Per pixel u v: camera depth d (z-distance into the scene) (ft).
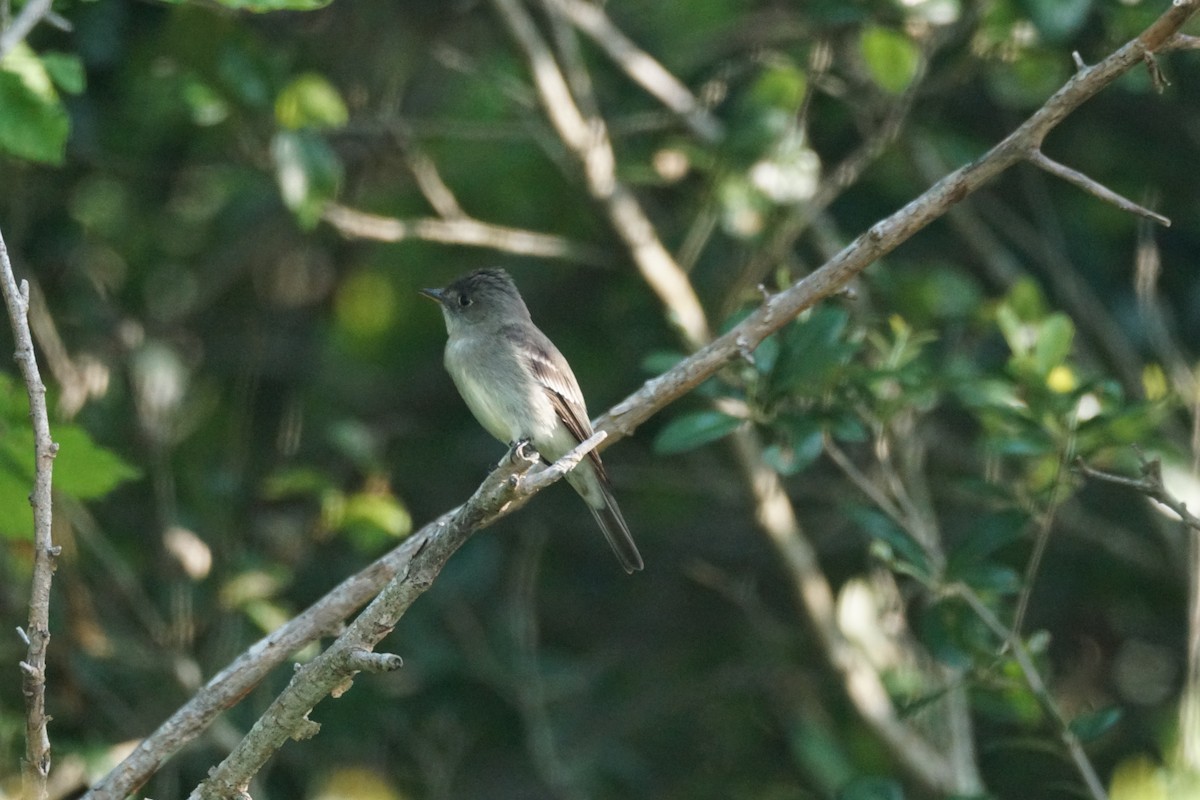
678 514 48.29
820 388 29.43
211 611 38.70
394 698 40.29
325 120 35.24
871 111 39.52
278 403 46.29
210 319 47.42
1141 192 43.80
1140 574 43.27
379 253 49.98
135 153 41.14
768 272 41.32
